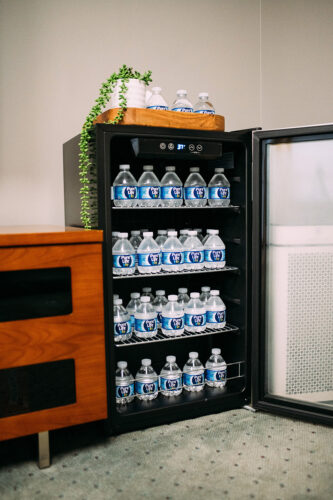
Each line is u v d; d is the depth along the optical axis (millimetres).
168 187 1893
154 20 2318
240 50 2543
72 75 2174
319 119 2484
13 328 1469
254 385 1929
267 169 1877
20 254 1456
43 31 2104
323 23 2430
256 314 1895
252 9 2557
